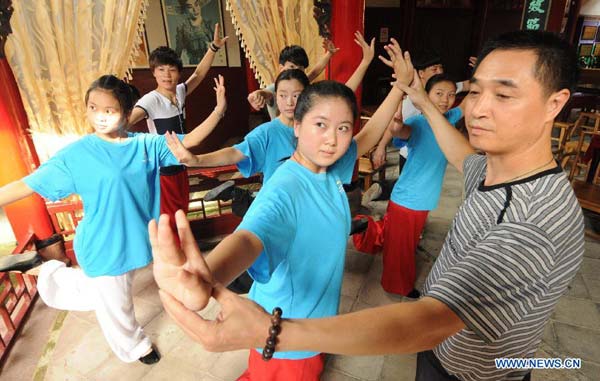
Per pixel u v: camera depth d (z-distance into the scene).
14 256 2.19
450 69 9.19
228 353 2.34
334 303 1.32
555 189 0.83
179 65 3.08
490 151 0.89
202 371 2.20
